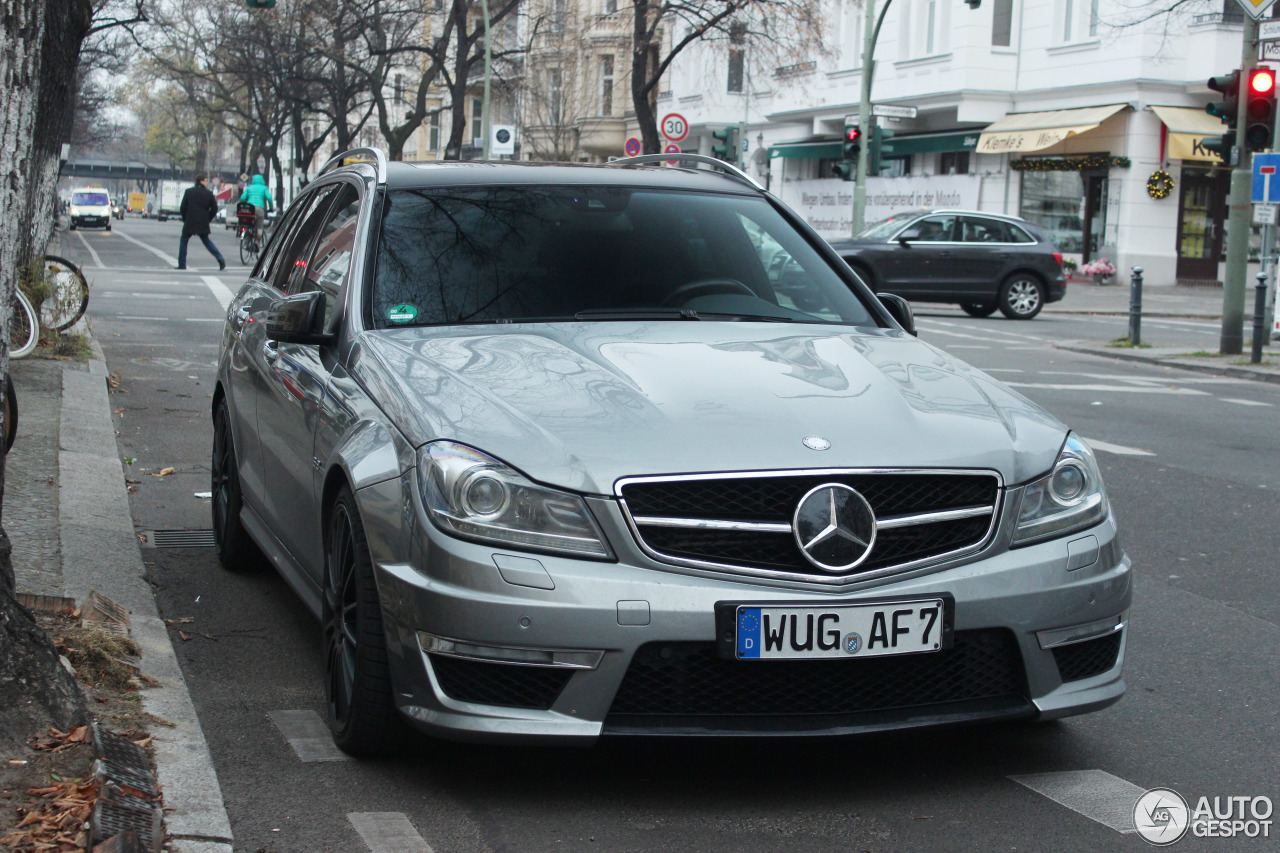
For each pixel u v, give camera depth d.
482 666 3.59
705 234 5.33
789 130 49.28
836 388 4.10
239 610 5.68
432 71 47.84
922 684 3.75
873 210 44.88
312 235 5.80
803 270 5.36
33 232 12.81
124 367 12.94
